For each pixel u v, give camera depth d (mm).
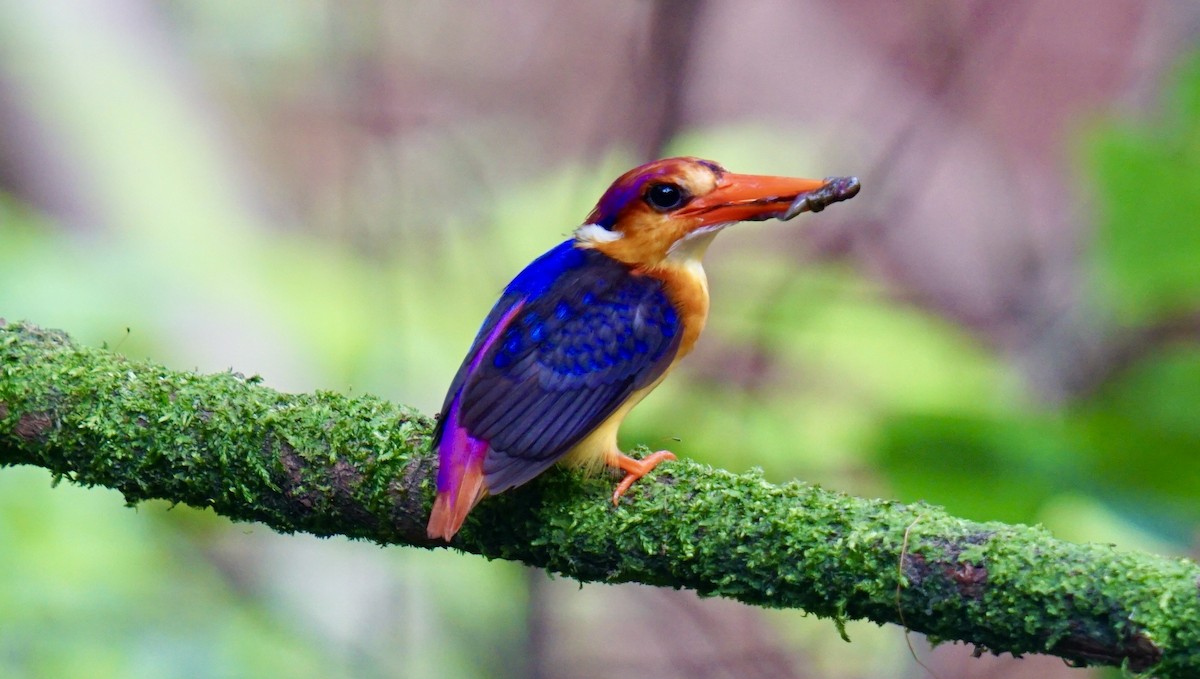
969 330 15445
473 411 6074
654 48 12750
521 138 17938
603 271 6801
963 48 16047
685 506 5863
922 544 5430
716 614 13039
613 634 13047
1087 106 17703
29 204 12352
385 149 14891
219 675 9727
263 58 17766
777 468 10750
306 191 17359
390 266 12969
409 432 6227
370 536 6359
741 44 17812
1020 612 5258
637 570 5977
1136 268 7648
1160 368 7395
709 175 6941
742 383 11594
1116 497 7277
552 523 6062
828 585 5582
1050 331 11656
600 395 6328
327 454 6199
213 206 13016
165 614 9953
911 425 7543
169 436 6328
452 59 18047
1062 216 15977
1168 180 7480
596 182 13070
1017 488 7340
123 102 13047
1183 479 7270
